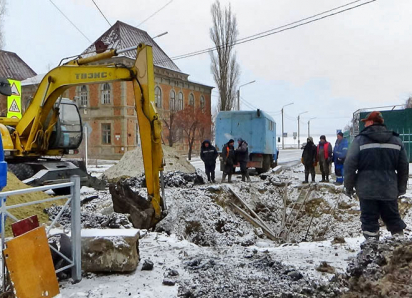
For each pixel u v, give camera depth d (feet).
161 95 131.54
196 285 14.02
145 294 13.42
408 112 59.31
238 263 16.78
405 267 12.17
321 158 45.91
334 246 20.12
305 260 17.25
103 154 121.08
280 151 195.52
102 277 15.07
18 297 11.62
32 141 35.88
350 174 17.49
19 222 12.61
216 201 36.17
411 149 58.13
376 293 11.46
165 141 122.31
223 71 117.60
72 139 40.88
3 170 14.99
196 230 30.55
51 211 26.71
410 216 29.71
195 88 151.23
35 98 34.60
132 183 42.86
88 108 122.83
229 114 59.41
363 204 17.48
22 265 11.87
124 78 26.14
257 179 53.21
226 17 115.85
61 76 31.73
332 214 36.45
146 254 18.49
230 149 47.57
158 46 141.08
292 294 12.57
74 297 13.12
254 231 34.65
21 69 145.48
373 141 17.15
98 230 16.57
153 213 24.72
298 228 37.14
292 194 42.88
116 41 121.90
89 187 42.04
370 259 13.44
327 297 12.52
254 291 13.19
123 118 118.32
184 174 45.91
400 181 17.43
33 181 34.83
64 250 15.01
